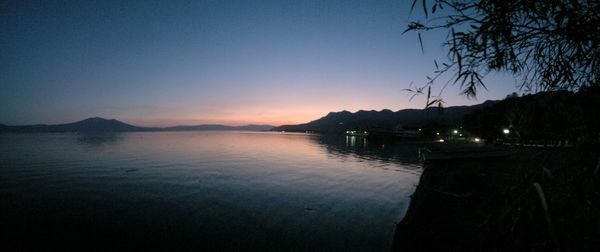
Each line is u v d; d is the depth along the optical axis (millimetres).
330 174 32781
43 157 51719
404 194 21312
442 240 8883
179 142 117750
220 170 36312
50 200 20031
